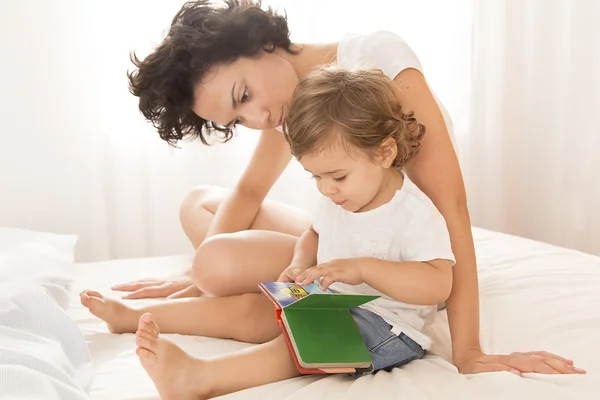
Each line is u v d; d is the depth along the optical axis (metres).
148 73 1.38
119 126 2.45
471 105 2.78
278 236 1.45
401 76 1.31
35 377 0.93
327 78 1.19
